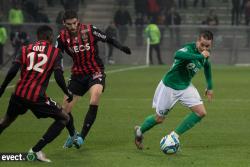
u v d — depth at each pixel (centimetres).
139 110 3119
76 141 2077
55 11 7519
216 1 7644
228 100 3534
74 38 2106
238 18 7212
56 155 2009
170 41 6438
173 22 6831
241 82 4631
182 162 1917
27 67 1850
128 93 3875
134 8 7544
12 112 1889
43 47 1862
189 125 2003
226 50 6450
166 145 1981
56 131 1864
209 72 2069
